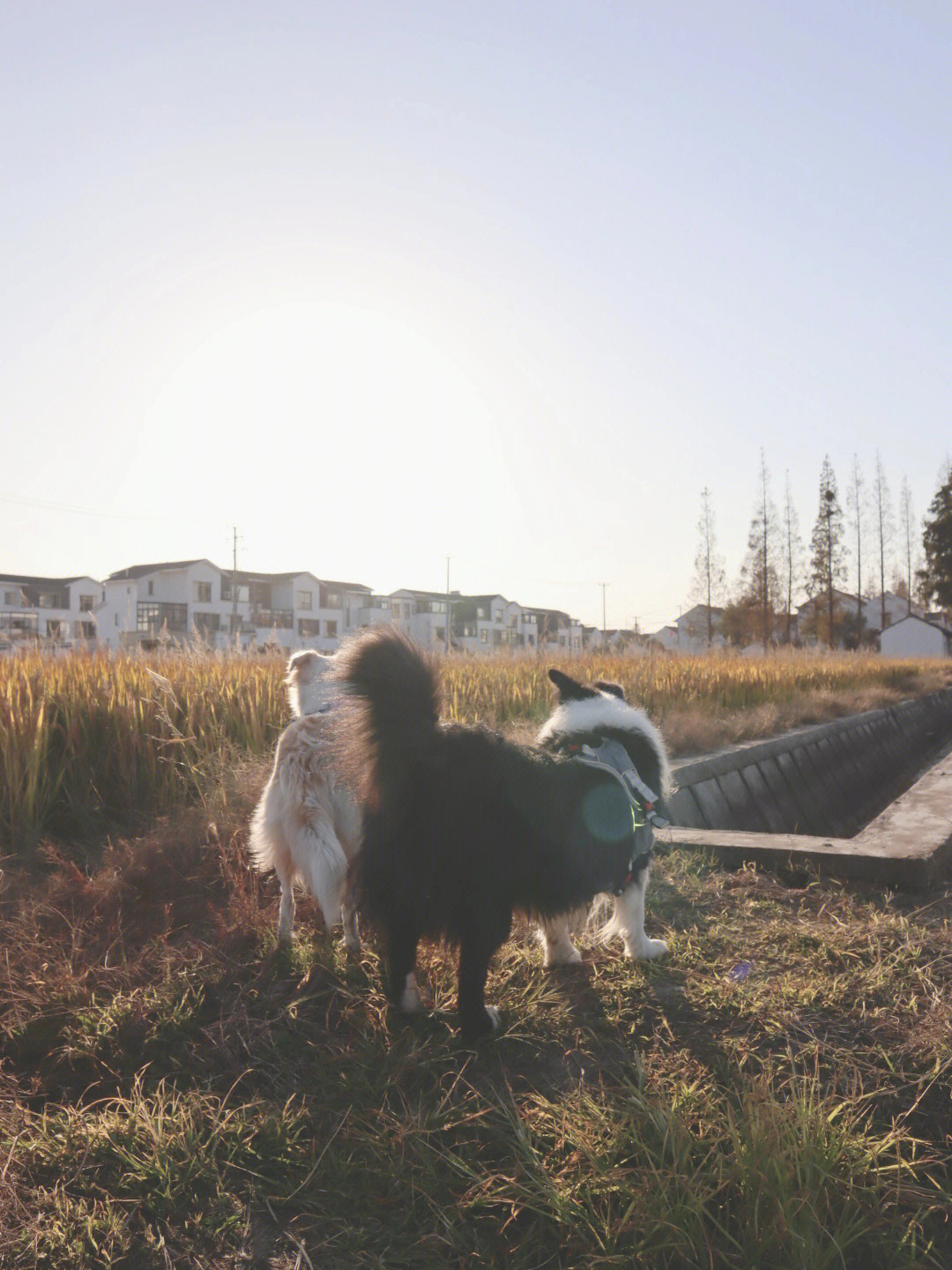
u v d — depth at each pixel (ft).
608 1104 4.66
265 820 6.46
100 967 6.07
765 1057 5.05
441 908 5.30
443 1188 4.26
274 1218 4.12
